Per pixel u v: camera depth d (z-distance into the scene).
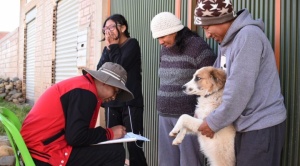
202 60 3.31
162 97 3.57
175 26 3.34
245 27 2.55
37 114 2.78
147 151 5.07
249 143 2.52
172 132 2.91
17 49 15.91
